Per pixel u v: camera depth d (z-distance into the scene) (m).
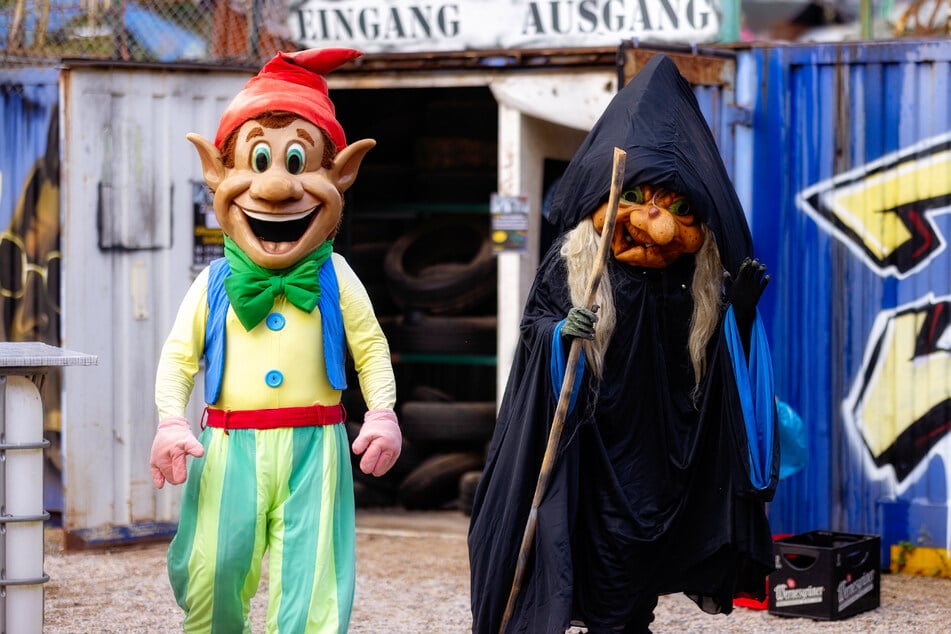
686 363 5.64
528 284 9.09
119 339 8.62
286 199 5.32
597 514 5.55
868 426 8.20
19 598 5.18
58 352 5.36
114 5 9.56
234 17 9.45
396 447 5.40
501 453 5.62
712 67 8.14
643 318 5.56
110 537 8.62
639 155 5.44
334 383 5.39
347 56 5.61
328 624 5.17
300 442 5.36
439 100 10.59
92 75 8.48
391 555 8.67
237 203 5.39
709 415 5.64
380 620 7.08
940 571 8.06
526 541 5.41
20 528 5.18
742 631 6.84
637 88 5.68
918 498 8.12
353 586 5.33
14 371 5.14
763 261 8.30
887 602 7.44
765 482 5.52
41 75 9.46
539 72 8.70
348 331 5.56
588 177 5.55
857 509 8.22
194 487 5.37
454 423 9.99
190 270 8.72
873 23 10.68
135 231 8.60
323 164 5.50
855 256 8.20
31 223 9.57
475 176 10.41
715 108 8.25
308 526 5.27
